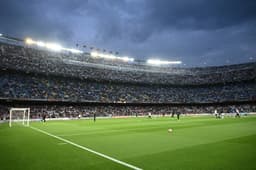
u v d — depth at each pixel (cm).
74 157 1181
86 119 5634
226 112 7769
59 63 7212
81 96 6812
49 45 6438
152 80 8812
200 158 1130
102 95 7331
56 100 6050
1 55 5938
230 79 8750
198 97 8575
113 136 2097
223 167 961
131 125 3422
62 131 2591
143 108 7912
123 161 1092
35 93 6003
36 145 1579
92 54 7488
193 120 4528
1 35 6234
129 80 8325
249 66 8700
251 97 7781
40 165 1022
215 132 2270
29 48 6881
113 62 9012
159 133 2295
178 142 1666
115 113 7062
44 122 4478
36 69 6381
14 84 5919
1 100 5391
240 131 2309
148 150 1367
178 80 9250
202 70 9688
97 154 1258
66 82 7112
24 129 2858
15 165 1022
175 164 1025
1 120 4528
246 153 1230
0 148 1455
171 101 8238
